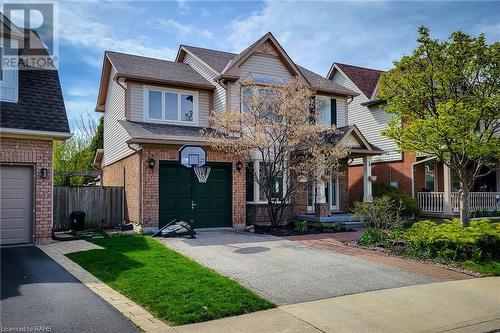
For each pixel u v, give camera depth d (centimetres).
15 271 839
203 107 1758
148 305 630
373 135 2398
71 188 1520
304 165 1500
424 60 1241
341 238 1332
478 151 1135
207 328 551
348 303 671
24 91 1216
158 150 1433
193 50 1941
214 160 1541
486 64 1161
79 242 1192
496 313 641
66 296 674
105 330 536
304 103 1530
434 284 805
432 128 1130
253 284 762
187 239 1256
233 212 1568
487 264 978
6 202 1165
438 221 1903
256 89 1525
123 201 1622
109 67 1892
